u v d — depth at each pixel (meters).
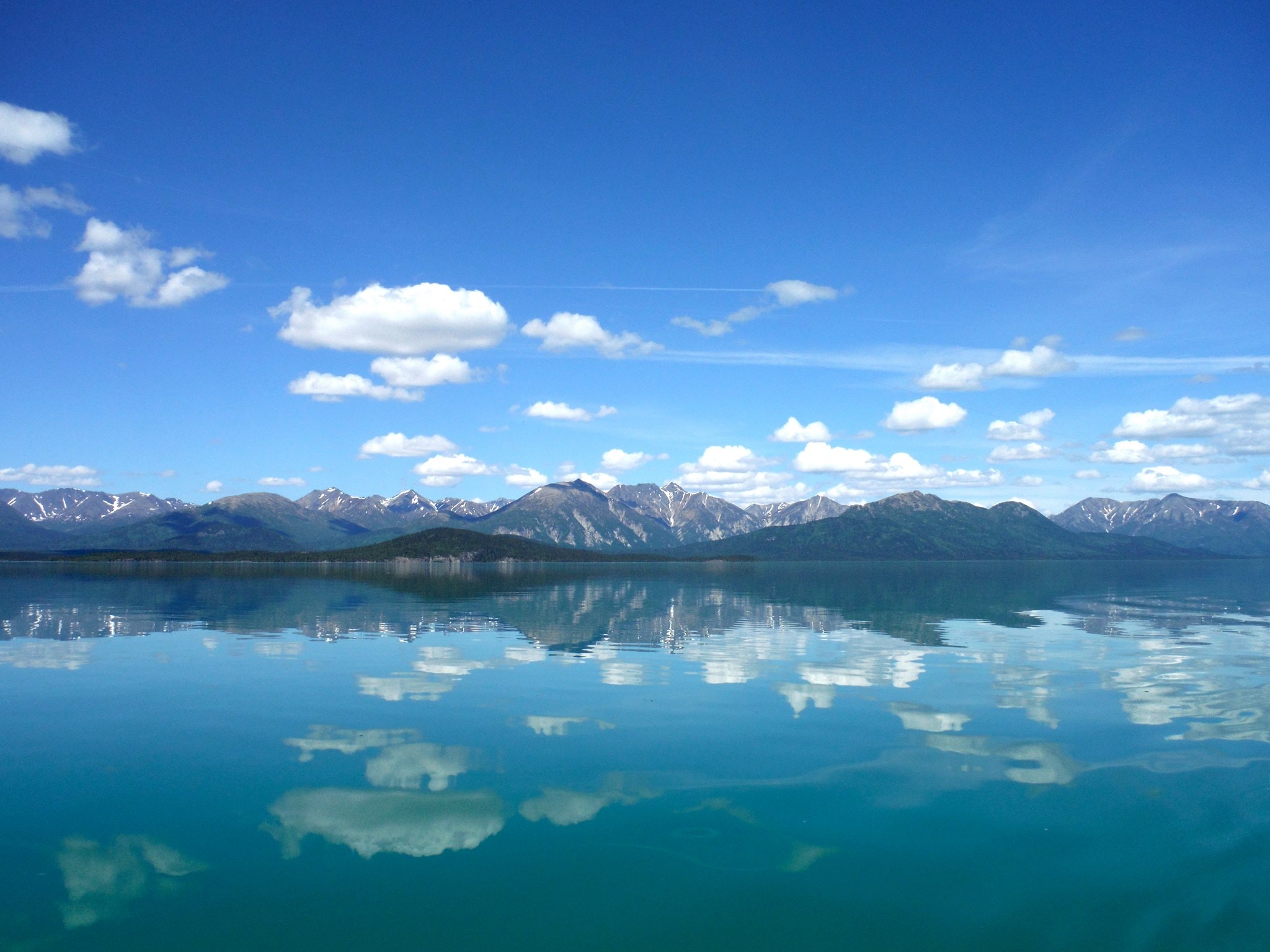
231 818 14.83
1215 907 11.67
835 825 14.50
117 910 11.54
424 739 19.92
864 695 25.12
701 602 70.56
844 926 11.27
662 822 14.63
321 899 11.93
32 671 30.09
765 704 23.73
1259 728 20.81
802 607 63.75
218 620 50.66
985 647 36.75
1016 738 19.89
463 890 12.18
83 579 121.50
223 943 10.79
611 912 11.59
